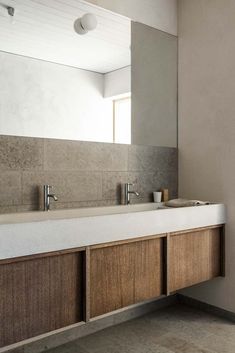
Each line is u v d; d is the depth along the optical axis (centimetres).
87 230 170
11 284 148
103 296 180
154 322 250
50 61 219
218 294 260
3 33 204
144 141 267
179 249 221
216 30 257
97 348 213
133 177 258
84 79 233
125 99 254
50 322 162
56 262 163
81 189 228
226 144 252
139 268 197
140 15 262
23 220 191
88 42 236
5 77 202
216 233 249
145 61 266
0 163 194
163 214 207
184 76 281
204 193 268
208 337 226
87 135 232
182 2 283
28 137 205
